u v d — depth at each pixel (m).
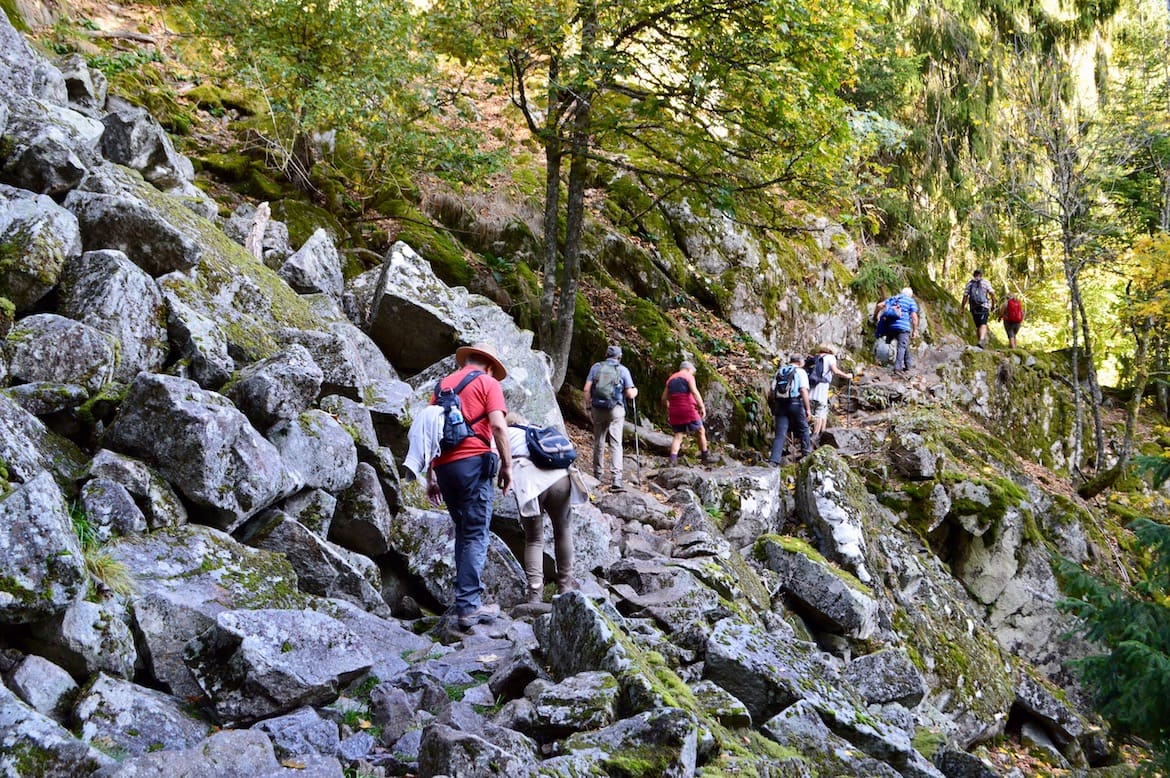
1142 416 22.41
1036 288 24.45
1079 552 13.16
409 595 6.26
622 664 4.12
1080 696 11.42
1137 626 8.10
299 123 11.01
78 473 4.66
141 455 4.91
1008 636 11.71
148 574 4.22
